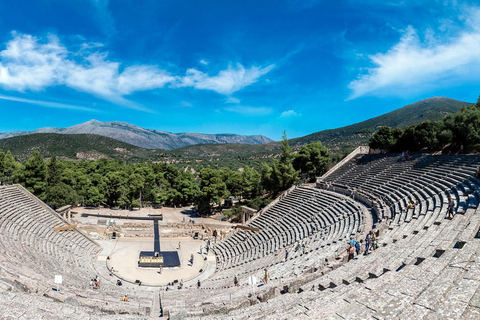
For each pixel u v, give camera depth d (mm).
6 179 65062
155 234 56375
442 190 31141
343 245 26516
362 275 15188
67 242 42906
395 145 62625
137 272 39875
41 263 30547
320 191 53312
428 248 16203
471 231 16141
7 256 26953
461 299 8352
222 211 72750
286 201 55688
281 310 12984
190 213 74312
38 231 40438
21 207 44156
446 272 10930
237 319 12719
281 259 33094
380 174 49375
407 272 12352
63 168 84062
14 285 17797
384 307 9359
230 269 39469
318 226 39281
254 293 19219
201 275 40031
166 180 100562
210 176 72062
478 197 23906
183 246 52031
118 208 76438
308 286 16516
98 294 23891
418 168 43844
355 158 66375
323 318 9531
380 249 19984
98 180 79375
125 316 13391
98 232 54688
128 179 78250
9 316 11266
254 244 45406
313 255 27703
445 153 52750
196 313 15516
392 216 31078
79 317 12383
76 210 70750
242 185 72938
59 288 21641
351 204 41281
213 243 53719
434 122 56312
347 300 10734
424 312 8266
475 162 35156
